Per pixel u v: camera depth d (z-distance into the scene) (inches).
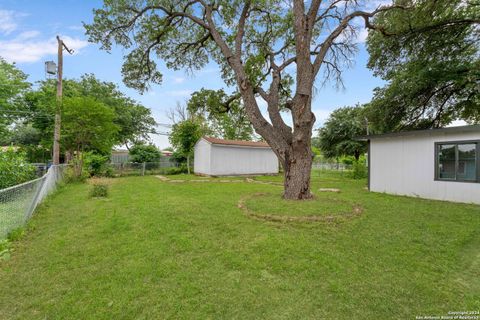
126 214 203.0
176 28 358.6
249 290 93.6
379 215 201.8
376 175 356.8
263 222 179.0
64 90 653.9
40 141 713.6
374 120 461.1
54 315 79.3
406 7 287.0
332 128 757.9
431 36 357.1
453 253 126.9
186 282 98.7
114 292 91.4
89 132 447.8
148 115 941.2
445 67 362.6
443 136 282.2
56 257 121.4
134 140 914.1
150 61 383.2
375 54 411.8
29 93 633.6
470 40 356.5
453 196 273.0
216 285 96.9
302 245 135.5
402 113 435.8
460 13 332.8
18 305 84.4
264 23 357.7
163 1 317.1
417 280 100.8
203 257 122.0
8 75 593.6
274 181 514.6
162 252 127.3
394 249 132.0
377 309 82.9
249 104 267.6
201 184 437.4
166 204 241.8
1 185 239.0
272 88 285.4
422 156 301.6
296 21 247.3
